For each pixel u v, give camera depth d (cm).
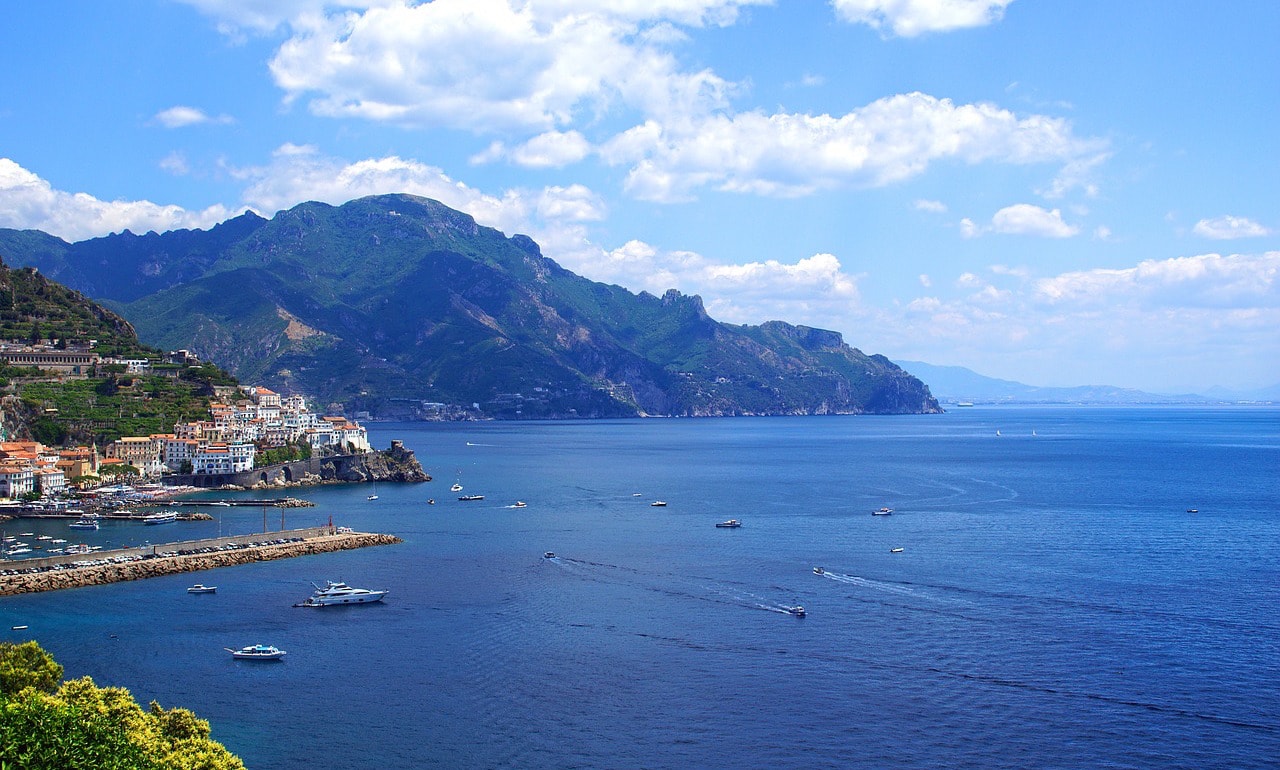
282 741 13700
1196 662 16425
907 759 13138
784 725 14150
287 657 16938
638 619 19162
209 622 18950
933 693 15225
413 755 13300
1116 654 16862
